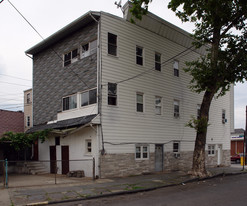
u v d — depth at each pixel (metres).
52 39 19.81
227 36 15.55
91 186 11.90
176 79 20.50
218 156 24.53
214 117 24.25
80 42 17.58
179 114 20.50
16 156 20.38
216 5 13.44
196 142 15.45
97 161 14.68
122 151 15.83
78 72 17.52
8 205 8.41
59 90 19.38
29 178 15.34
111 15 16.34
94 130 14.97
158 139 18.34
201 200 9.20
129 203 8.91
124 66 16.69
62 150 17.81
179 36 20.73
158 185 12.22
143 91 17.67
